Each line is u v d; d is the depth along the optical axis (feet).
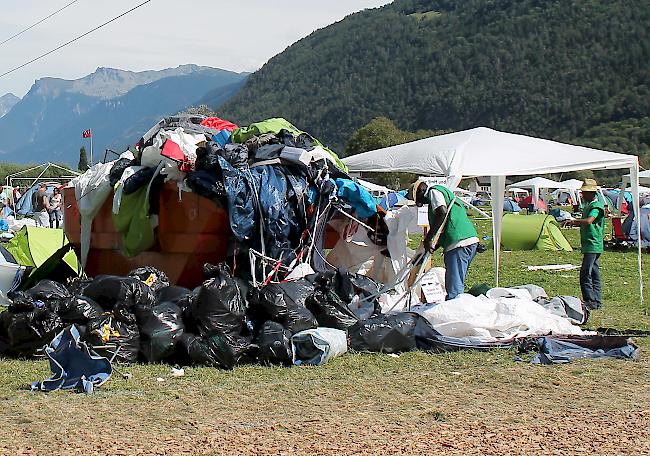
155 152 50.39
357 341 41.42
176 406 31.37
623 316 55.06
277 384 35.04
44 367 37.99
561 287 71.56
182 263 49.62
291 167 50.16
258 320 40.68
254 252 47.21
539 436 27.48
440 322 43.83
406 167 53.67
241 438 27.20
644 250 119.03
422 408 31.37
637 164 57.52
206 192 47.42
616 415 30.35
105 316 38.86
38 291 41.11
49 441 26.86
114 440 26.96
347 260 52.26
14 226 131.54
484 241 128.88
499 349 42.39
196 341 38.47
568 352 41.57
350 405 31.76
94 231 56.39
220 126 58.18
